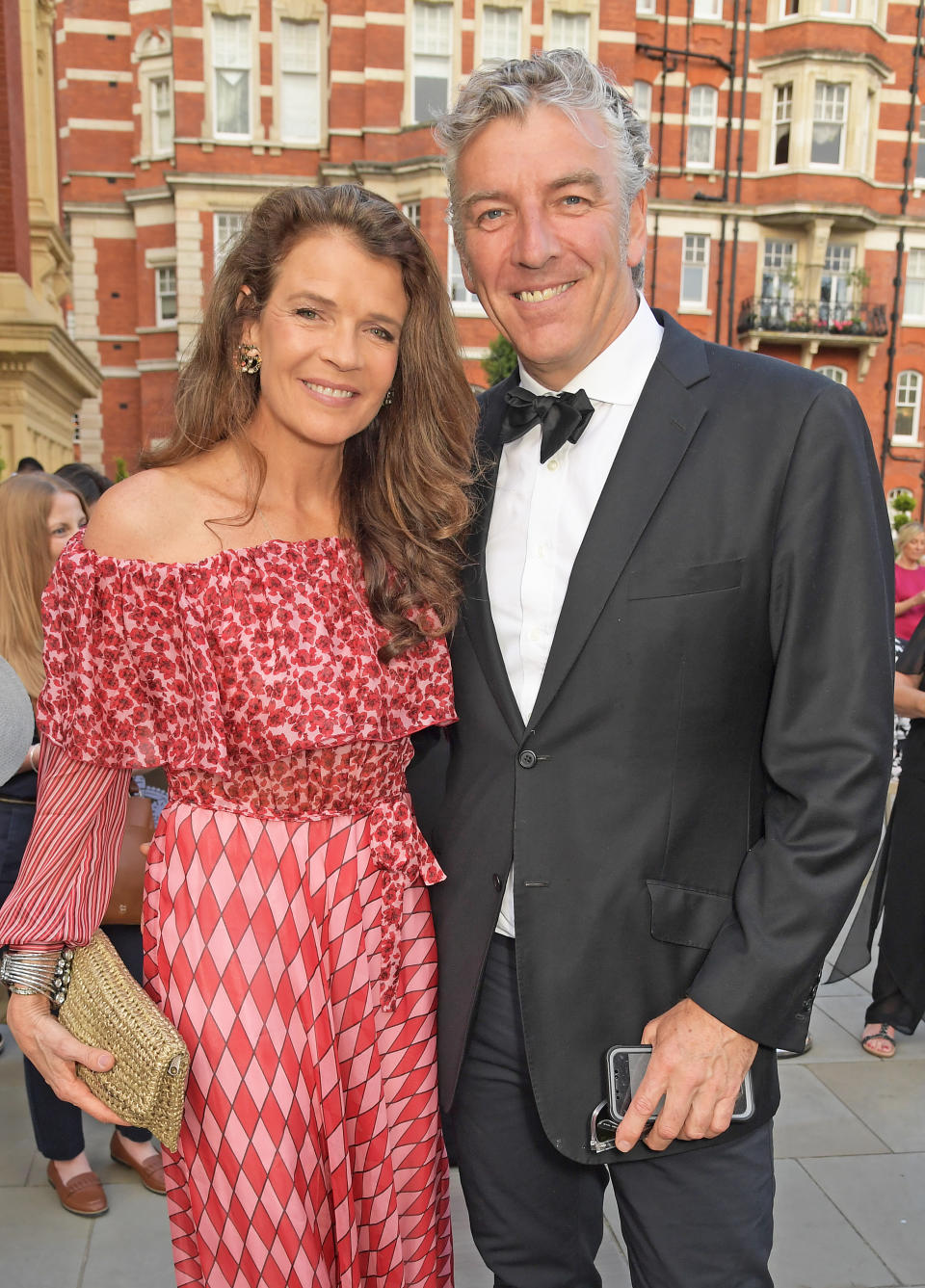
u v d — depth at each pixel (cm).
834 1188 247
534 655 136
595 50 1705
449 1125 163
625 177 132
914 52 1862
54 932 130
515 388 144
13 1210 238
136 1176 252
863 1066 311
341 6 1677
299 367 131
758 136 1842
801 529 118
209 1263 133
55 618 132
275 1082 128
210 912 129
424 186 1662
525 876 131
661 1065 117
